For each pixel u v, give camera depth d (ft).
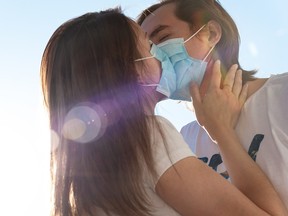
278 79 5.42
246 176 4.79
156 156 4.21
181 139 4.42
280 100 5.19
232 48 6.45
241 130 5.46
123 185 4.15
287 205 4.91
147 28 6.73
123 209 4.12
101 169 4.22
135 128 4.25
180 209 4.17
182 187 4.11
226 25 6.43
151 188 4.24
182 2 6.59
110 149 4.23
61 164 4.50
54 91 4.71
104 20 4.70
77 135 4.41
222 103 5.40
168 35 6.49
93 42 4.56
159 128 4.33
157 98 5.90
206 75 6.14
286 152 5.01
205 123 5.44
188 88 6.10
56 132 4.67
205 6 6.47
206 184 4.15
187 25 6.43
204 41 6.25
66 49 4.69
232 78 5.69
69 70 4.60
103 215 4.28
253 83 5.78
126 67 4.49
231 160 4.95
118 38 4.59
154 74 5.16
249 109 5.43
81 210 4.31
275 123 5.14
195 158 4.31
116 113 4.30
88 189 4.28
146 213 4.14
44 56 4.95
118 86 4.39
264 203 4.52
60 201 4.45
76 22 4.84
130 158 4.17
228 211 4.09
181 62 6.06
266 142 5.16
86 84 4.46
